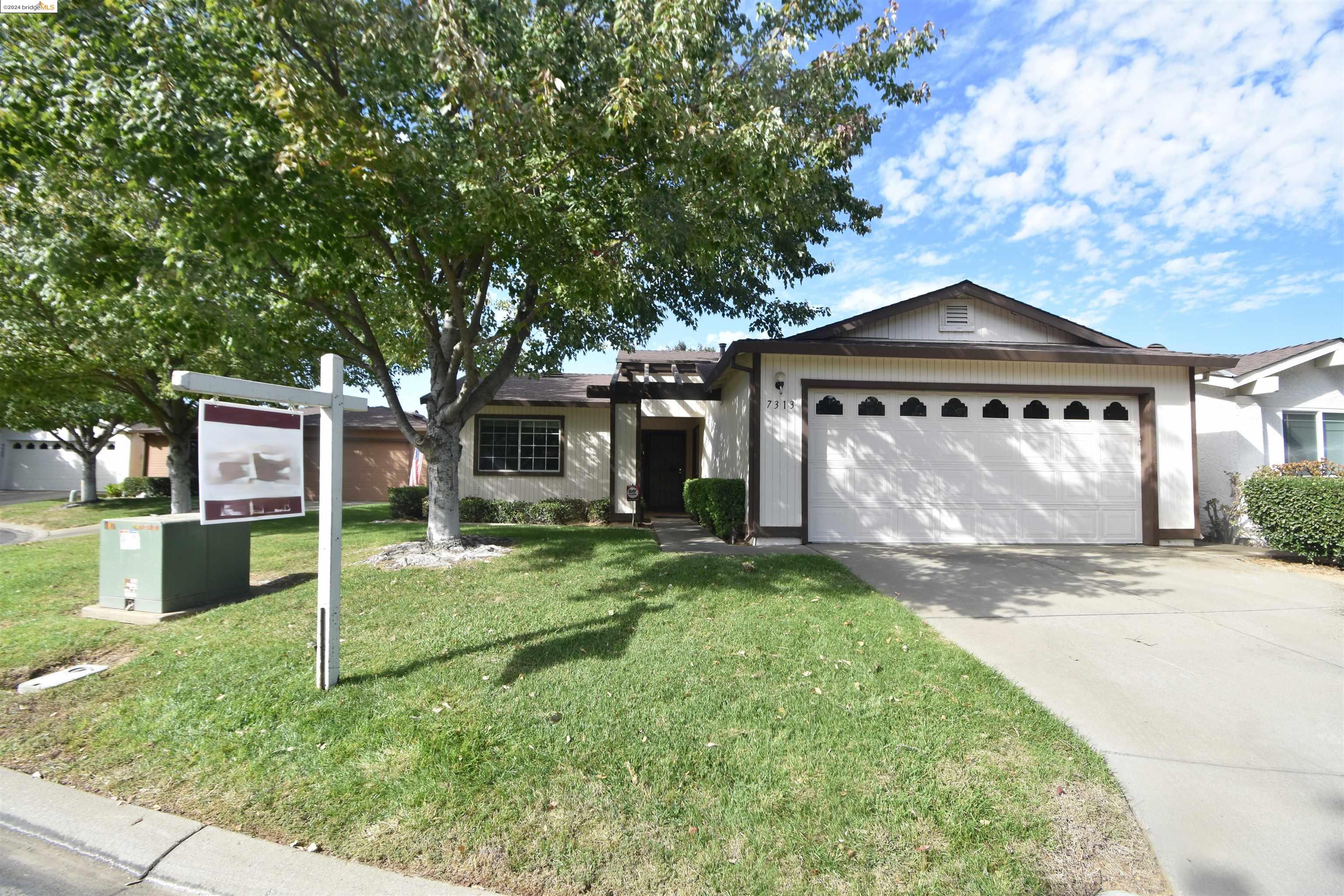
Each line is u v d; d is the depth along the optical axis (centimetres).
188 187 563
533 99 579
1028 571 758
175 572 609
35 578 795
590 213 712
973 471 989
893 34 670
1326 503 750
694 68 644
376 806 301
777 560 798
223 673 445
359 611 595
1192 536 991
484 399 892
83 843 290
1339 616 580
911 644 495
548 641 500
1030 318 1045
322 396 420
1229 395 1073
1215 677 444
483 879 259
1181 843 282
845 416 980
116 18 545
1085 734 367
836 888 253
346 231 650
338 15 565
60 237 662
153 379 1347
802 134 689
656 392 1362
